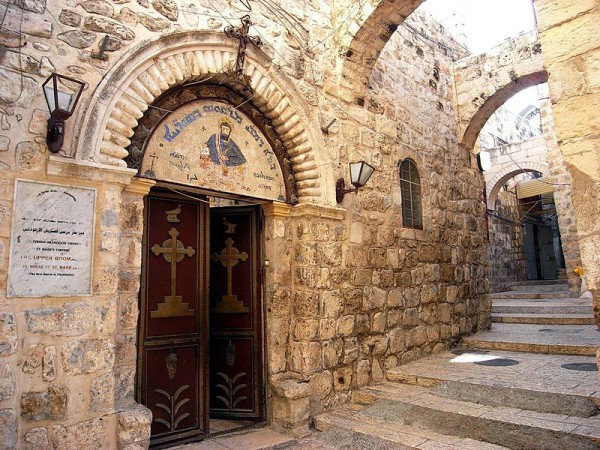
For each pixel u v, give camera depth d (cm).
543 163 1528
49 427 285
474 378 487
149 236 402
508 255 1725
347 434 405
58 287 299
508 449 342
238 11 441
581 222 253
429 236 678
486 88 791
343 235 519
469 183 819
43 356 288
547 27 277
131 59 350
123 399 336
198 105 423
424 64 745
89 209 319
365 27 519
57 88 298
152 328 395
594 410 374
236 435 431
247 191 453
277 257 476
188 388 416
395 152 629
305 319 463
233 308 484
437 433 387
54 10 319
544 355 598
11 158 289
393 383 529
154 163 381
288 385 439
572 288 1266
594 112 253
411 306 613
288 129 482
